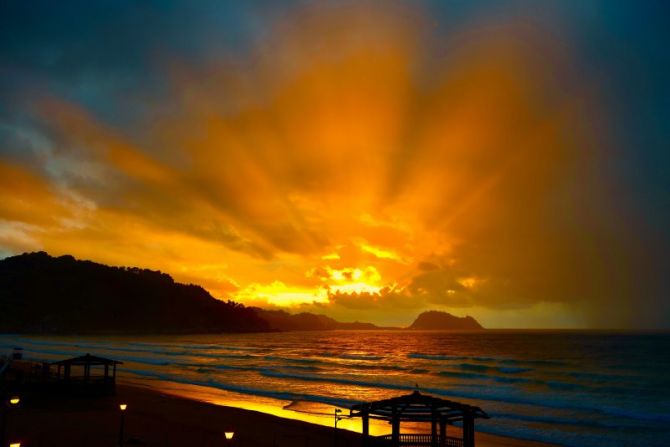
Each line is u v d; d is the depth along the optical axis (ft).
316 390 172.14
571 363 291.38
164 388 174.50
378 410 70.79
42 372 139.44
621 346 482.69
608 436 101.60
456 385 188.03
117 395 136.87
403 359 342.64
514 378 209.97
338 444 88.84
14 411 103.71
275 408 133.18
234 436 92.73
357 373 237.45
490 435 102.42
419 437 78.64
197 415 113.19
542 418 120.47
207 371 241.96
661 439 99.45
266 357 364.17
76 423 94.63
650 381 197.16
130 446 78.84
